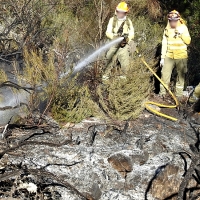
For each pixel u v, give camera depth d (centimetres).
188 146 530
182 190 411
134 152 497
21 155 475
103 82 611
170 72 665
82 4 828
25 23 725
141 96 574
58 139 514
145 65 656
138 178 471
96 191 450
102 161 483
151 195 459
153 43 824
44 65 571
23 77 560
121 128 551
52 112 548
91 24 733
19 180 427
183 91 718
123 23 630
